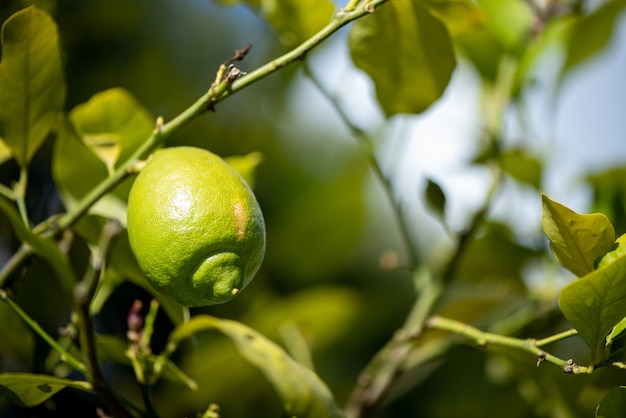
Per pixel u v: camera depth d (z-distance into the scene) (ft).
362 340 4.10
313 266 4.19
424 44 3.37
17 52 3.18
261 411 3.83
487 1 3.96
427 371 3.92
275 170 4.15
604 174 3.81
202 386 3.76
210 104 3.13
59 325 3.63
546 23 3.95
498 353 3.42
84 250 3.64
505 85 3.94
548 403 3.72
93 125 3.41
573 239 3.08
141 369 3.26
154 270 3.01
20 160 3.28
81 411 3.50
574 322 3.04
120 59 4.02
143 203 3.02
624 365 3.06
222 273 3.00
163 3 4.07
